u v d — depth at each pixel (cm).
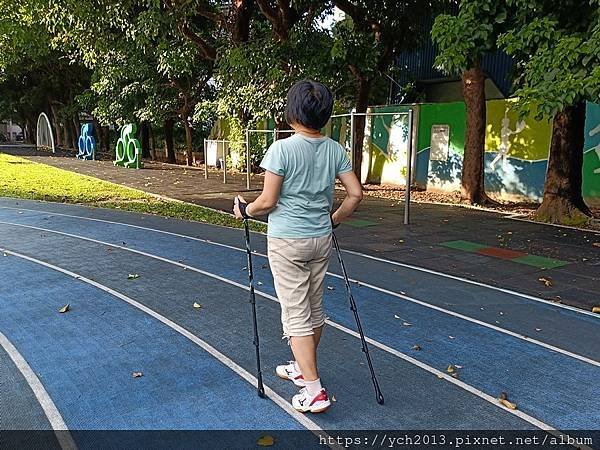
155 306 475
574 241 789
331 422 291
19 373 345
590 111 1078
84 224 876
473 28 762
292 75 1305
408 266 634
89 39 1348
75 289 522
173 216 974
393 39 1395
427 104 1458
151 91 2095
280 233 285
